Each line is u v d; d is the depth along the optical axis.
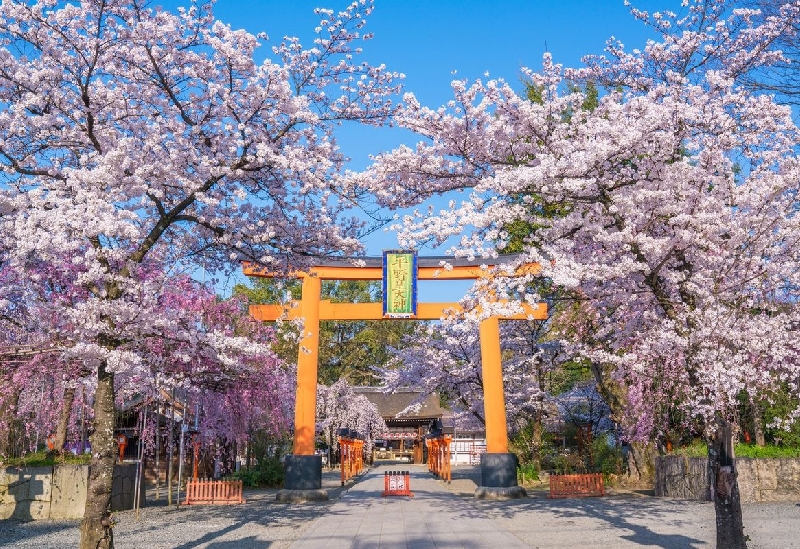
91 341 8.98
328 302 19.00
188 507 16.20
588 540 9.58
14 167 8.56
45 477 13.64
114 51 8.99
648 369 11.24
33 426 14.12
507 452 18.30
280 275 11.73
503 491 17.48
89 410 14.80
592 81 10.63
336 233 10.51
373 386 50.91
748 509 12.66
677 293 9.41
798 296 9.52
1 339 11.91
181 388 15.67
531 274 8.91
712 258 8.42
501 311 8.78
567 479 17.41
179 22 9.23
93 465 7.86
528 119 9.04
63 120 8.85
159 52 9.13
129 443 21.50
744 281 8.54
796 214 8.75
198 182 9.33
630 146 8.20
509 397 23.73
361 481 28.16
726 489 7.43
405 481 20.00
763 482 14.19
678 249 8.62
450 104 9.19
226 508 15.93
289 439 26.92
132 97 9.39
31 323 11.48
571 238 9.24
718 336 8.00
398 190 9.98
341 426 37.84
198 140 9.61
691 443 17.56
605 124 8.16
